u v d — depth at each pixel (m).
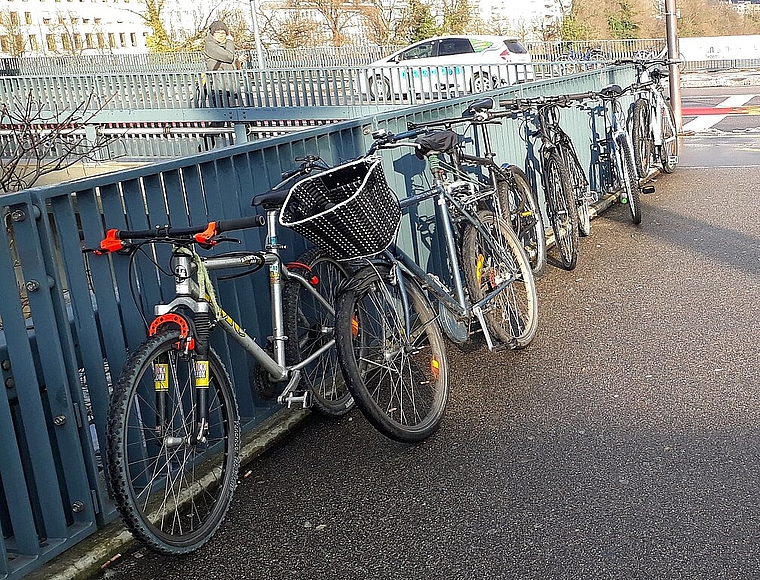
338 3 45.81
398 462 4.04
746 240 7.74
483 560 3.22
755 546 3.18
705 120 18.16
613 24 57.66
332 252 3.80
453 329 4.85
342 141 5.27
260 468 4.07
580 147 9.38
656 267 7.04
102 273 3.52
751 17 57.31
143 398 3.62
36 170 9.38
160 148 18.91
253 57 33.81
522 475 3.83
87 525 3.40
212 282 4.11
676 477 3.71
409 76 17.09
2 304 3.18
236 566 3.30
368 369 4.02
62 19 50.84
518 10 59.53
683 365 4.95
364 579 3.16
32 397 3.24
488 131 7.12
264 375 4.13
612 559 3.16
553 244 8.02
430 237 6.12
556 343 5.44
